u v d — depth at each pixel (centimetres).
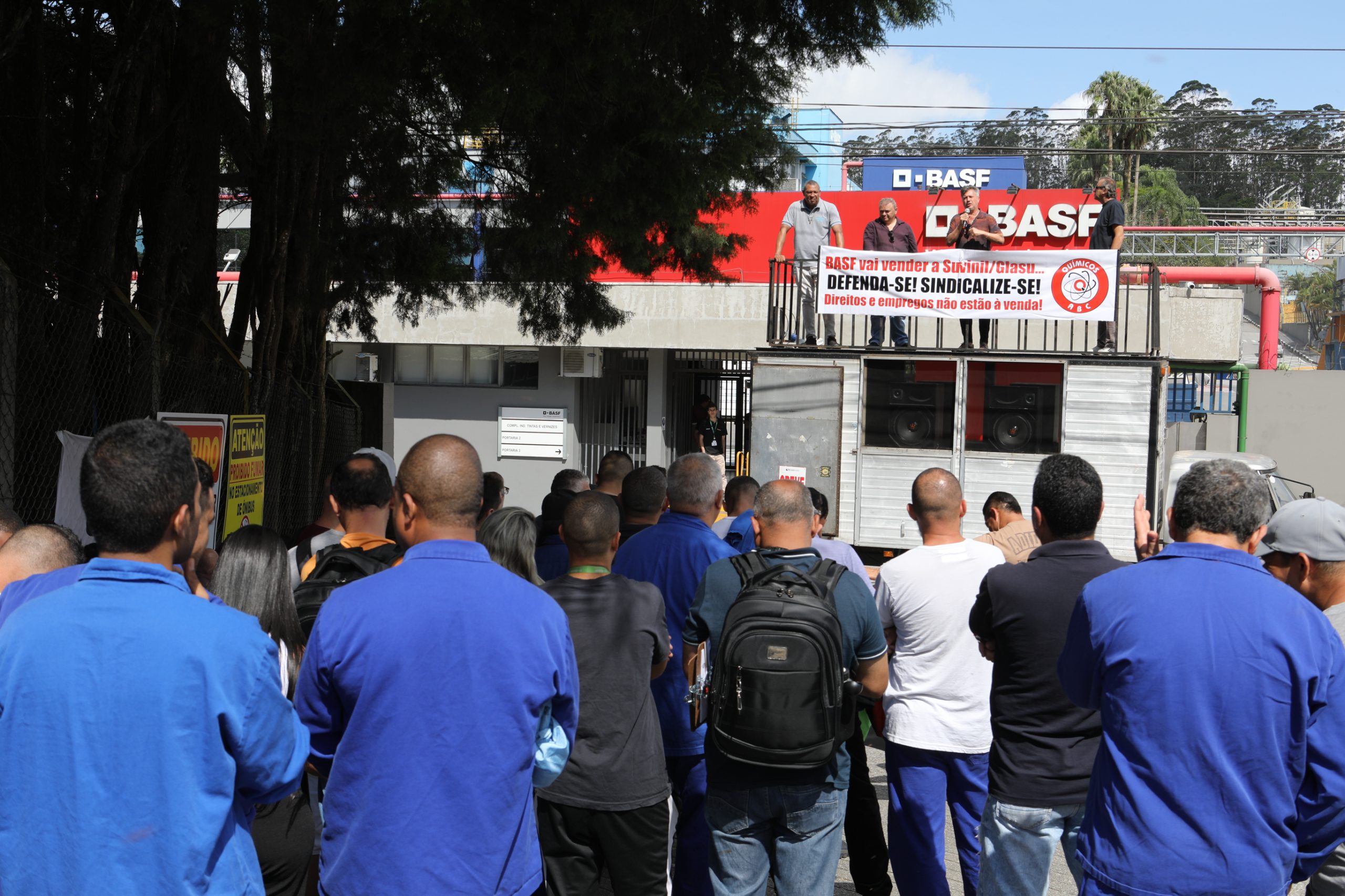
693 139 856
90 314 730
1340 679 254
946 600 404
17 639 220
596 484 639
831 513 1298
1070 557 352
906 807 409
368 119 830
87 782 212
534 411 2234
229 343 1016
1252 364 4594
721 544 452
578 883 365
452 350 2283
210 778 217
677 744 426
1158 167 6844
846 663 364
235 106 962
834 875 365
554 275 1107
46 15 873
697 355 2270
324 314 1166
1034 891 347
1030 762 344
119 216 786
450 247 1226
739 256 2111
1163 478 1238
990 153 2905
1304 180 7738
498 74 762
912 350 1278
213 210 941
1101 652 273
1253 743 251
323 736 266
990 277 1266
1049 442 1259
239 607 334
